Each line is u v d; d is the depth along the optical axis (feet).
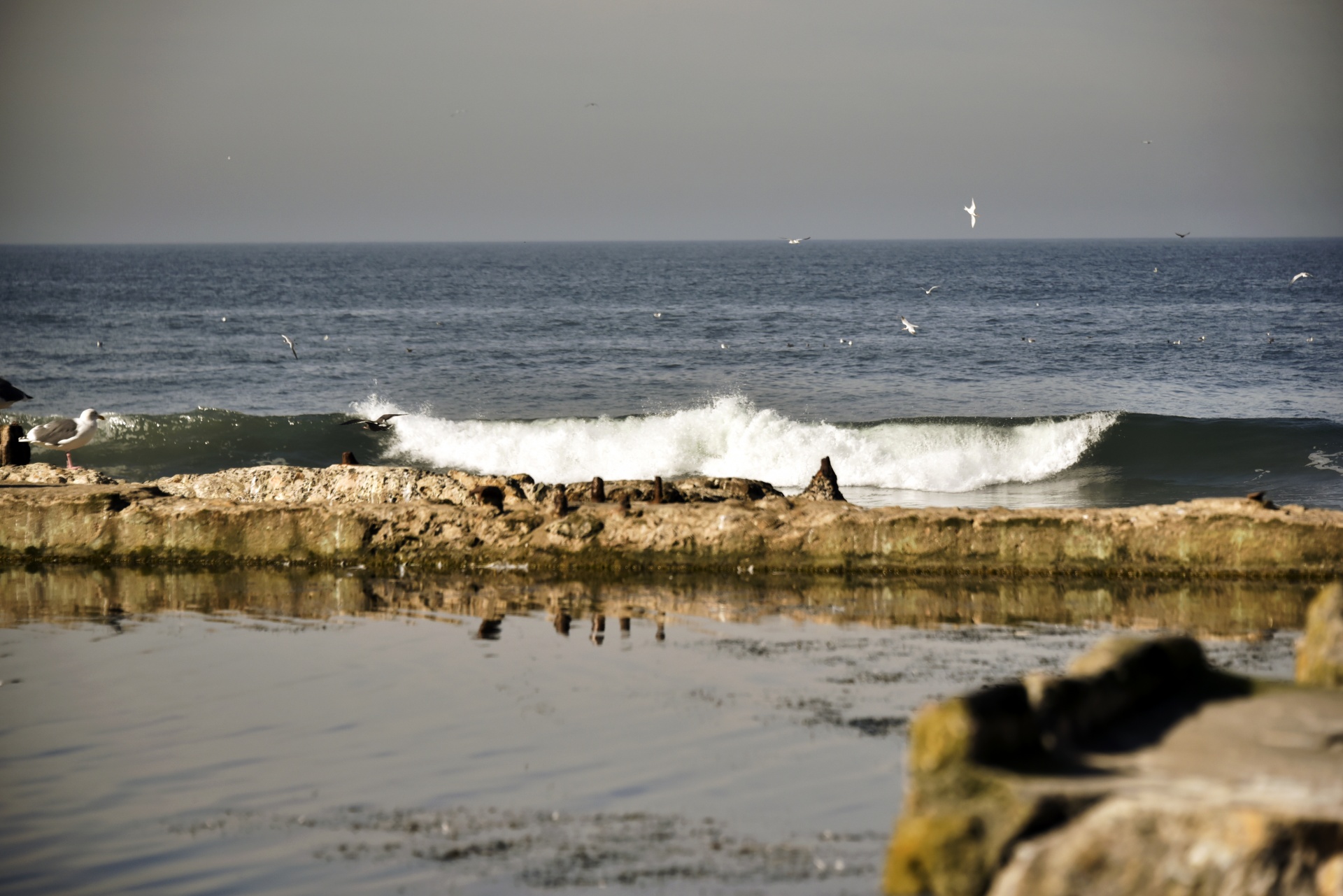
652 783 90.17
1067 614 140.46
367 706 110.32
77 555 176.86
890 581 158.51
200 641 134.41
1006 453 354.13
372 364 597.52
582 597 152.76
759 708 107.55
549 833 81.66
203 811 87.04
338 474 190.90
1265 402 458.09
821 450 348.18
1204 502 159.12
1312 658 75.46
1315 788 54.65
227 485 192.54
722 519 166.09
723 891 72.23
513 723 104.88
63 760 97.35
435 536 172.04
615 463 353.92
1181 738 63.31
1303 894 50.83
